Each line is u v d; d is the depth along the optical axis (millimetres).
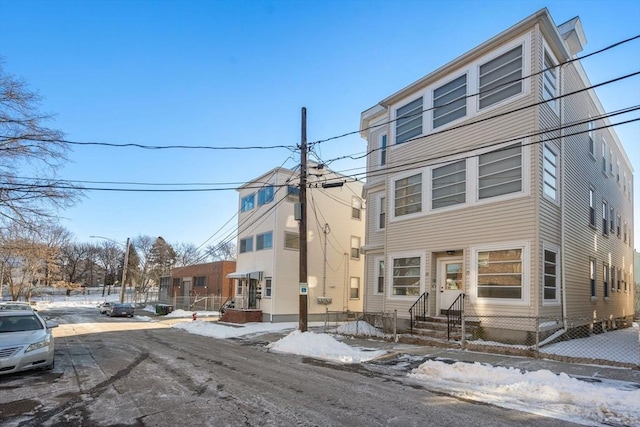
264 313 24547
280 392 7344
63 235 73812
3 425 5602
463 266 13438
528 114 12320
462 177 13961
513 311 11898
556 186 13250
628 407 6176
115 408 6355
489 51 13688
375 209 19344
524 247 11914
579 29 15094
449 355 10750
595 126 18078
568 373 8320
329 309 26016
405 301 15336
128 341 15547
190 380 8398
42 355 8875
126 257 42531
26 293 52844
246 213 28078
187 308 41500
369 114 20344
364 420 5754
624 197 23688
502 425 5555
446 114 14875
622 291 21281
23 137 15578
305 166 15555
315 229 25969
